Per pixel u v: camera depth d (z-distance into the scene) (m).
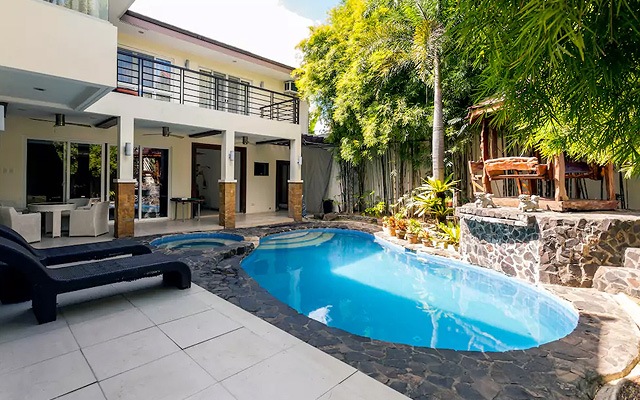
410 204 8.77
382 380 2.23
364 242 8.38
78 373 2.20
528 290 4.64
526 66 0.94
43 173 8.06
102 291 3.87
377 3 9.31
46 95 5.52
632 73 0.98
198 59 10.59
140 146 9.67
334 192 13.05
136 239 6.95
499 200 6.29
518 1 0.90
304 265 6.39
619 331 3.04
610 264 4.27
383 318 4.09
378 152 10.04
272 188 13.39
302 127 13.65
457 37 1.20
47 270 3.14
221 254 5.76
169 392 2.02
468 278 5.65
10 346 2.54
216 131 9.16
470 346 3.41
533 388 2.18
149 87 9.55
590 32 0.88
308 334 2.89
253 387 2.09
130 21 8.42
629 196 6.31
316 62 11.36
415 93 8.98
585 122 1.13
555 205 5.29
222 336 2.80
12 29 3.94
